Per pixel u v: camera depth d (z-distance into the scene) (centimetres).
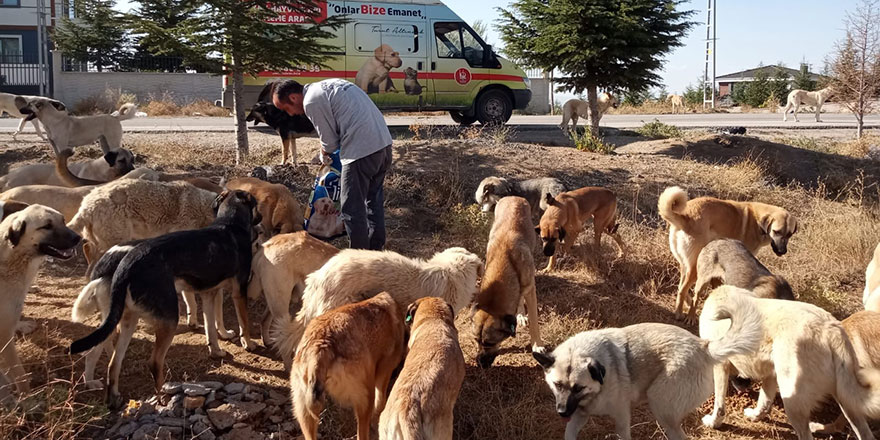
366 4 1756
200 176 1071
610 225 912
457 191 1076
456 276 581
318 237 733
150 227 695
